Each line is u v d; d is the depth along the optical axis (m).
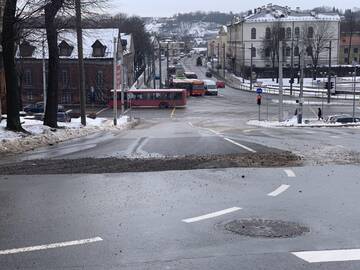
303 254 6.95
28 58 81.38
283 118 60.72
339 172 13.56
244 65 138.50
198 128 42.69
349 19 173.88
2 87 49.59
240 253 7.00
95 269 6.42
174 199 10.34
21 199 10.40
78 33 36.97
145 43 153.88
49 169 14.52
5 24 26.55
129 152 19.58
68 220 8.73
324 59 137.12
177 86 102.19
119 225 8.41
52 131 30.36
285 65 133.62
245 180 12.43
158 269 6.41
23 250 7.17
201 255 6.93
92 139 28.47
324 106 81.38
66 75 87.69
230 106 83.31
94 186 11.71
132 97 82.81
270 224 8.46
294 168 14.25
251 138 26.03
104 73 88.00
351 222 8.55
